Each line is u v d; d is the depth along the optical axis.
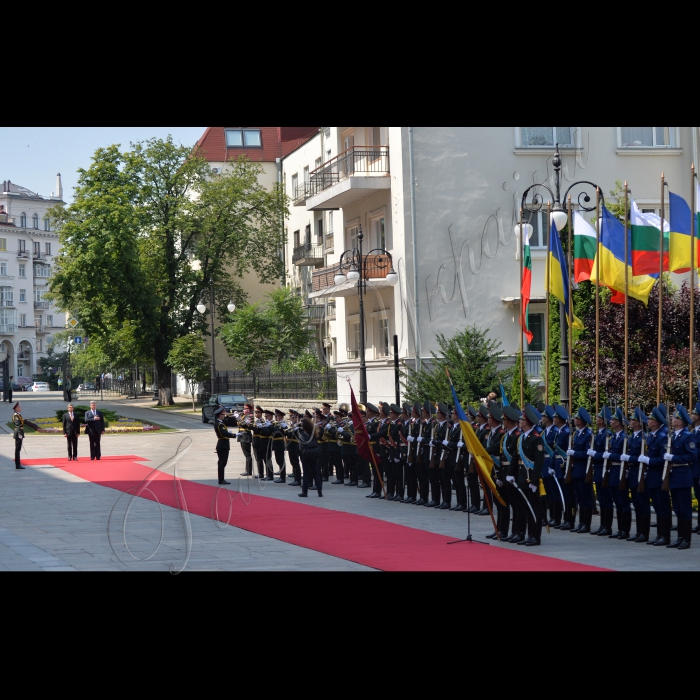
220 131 63.38
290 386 43.25
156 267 59.78
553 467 16.25
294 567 12.37
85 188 57.06
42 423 47.19
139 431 43.19
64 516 17.94
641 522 14.66
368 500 20.70
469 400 25.55
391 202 33.78
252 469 26.59
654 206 34.00
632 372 23.53
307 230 56.09
